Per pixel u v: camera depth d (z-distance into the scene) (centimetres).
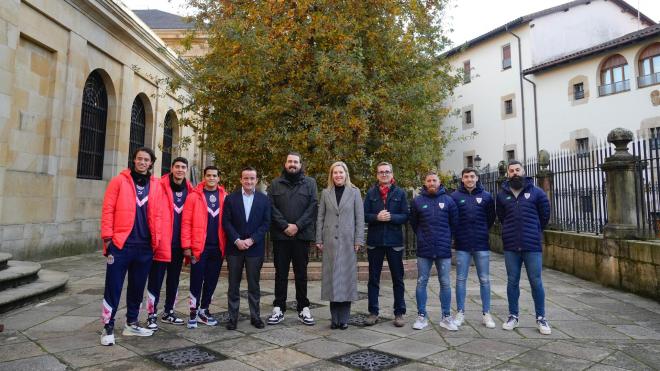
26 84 955
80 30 1109
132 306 445
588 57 1895
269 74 886
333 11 891
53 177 1025
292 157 515
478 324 497
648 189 684
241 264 481
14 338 430
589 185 820
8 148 871
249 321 507
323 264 488
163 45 1509
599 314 540
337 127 854
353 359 377
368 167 984
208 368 352
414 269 803
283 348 407
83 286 700
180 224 501
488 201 499
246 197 488
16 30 884
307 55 896
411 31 993
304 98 905
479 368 355
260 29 851
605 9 2288
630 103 1759
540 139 2078
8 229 885
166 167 1730
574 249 841
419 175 1023
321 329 475
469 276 834
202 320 492
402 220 494
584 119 1908
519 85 2184
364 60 972
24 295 564
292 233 493
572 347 410
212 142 944
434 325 493
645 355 387
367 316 533
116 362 364
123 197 428
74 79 1090
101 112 1273
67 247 1077
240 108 859
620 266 696
